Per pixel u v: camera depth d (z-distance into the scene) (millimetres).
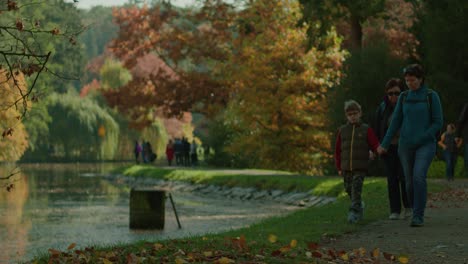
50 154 79188
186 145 56031
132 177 47688
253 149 41906
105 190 37438
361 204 12539
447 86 30641
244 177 33906
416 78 11242
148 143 64250
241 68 42844
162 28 53625
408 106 11320
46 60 8188
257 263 8008
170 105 51312
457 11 31375
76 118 75938
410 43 38062
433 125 11195
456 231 10734
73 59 95062
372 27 44844
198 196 33062
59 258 8750
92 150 76750
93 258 8570
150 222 18922
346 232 11281
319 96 40469
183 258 8273
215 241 9883
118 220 21500
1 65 8312
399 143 11508
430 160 11344
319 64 40844
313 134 40125
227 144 51500
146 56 90812
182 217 22297
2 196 31875
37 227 19547
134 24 52875
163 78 52156
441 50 31484
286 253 8656
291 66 40750
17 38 8359
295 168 41719
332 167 38312
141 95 52156
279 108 40094
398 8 44094
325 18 32844
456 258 8523
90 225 20047
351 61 32781
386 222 12195
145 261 8266
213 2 51094
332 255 8703
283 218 14805
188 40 50969
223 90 49656
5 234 17891
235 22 50719
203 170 42969
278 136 40969
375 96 31781
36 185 40906
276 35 42125
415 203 11398
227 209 25438
